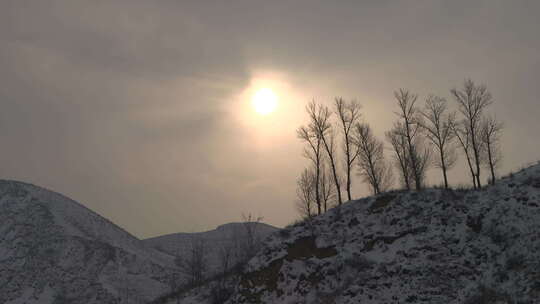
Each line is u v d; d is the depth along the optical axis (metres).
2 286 119.38
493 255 31.14
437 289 30.28
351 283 35.00
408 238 37.28
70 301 115.06
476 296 27.61
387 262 35.28
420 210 40.06
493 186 39.69
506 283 27.52
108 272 132.00
